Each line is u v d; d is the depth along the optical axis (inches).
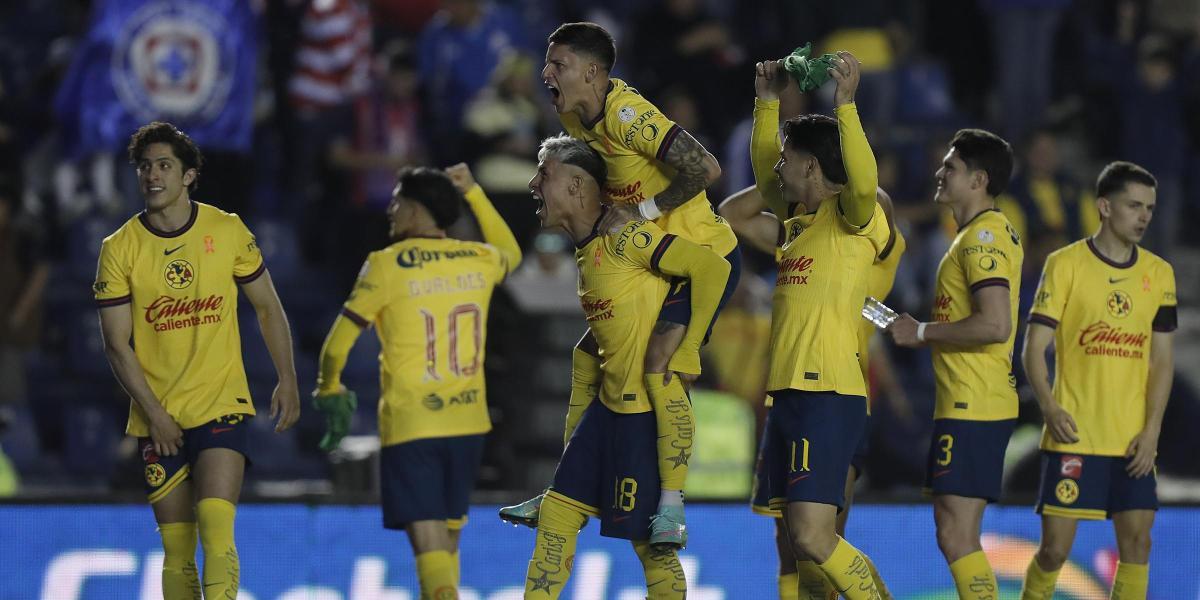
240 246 906.1
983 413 919.7
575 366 920.9
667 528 848.9
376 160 1674.5
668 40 1883.6
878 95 1899.6
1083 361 962.1
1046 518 974.4
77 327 1647.4
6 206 1530.5
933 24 2092.8
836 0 1942.7
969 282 907.4
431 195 885.8
